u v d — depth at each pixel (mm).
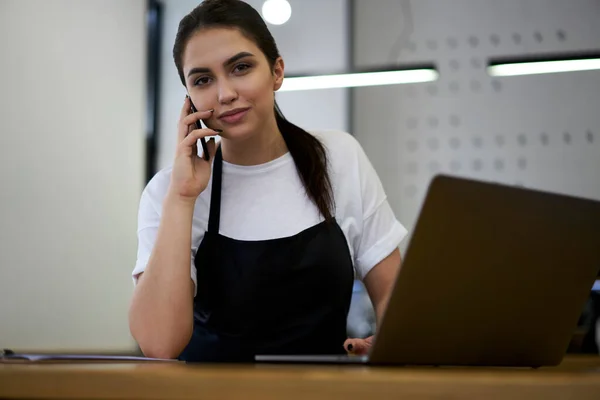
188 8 4789
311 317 1766
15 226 4242
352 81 4109
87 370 811
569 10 4508
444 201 999
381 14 4664
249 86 1650
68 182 4465
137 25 4738
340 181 1887
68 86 4512
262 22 1735
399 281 1007
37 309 4297
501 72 4172
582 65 3955
